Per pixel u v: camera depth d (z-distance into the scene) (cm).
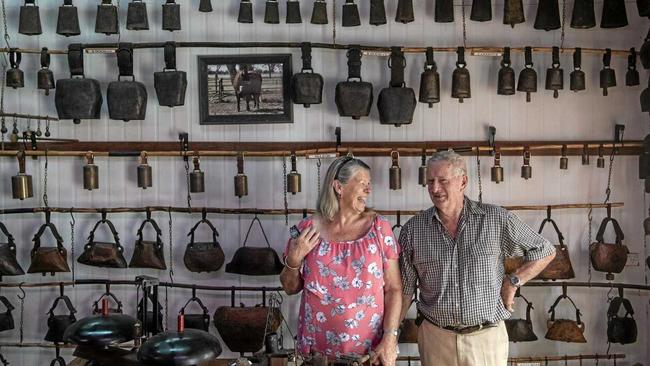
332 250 256
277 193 397
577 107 400
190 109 397
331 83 396
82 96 377
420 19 397
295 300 397
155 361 228
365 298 253
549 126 400
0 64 397
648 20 397
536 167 401
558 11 382
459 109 398
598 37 398
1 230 397
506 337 283
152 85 396
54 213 399
